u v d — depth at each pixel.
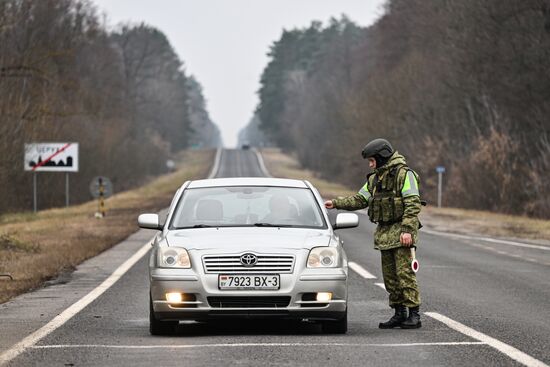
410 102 195.50
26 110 114.12
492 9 146.38
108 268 52.16
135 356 23.50
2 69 102.44
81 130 180.62
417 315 28.91
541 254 61.38
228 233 28.78
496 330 28.44
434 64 190.25
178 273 27.33
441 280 45.31
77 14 198.00
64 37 188.38
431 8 195.50
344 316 27.78
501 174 141.00
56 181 160.25
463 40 156.75
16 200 141.88
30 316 32.62
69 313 33.25
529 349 24.48
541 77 141.62
